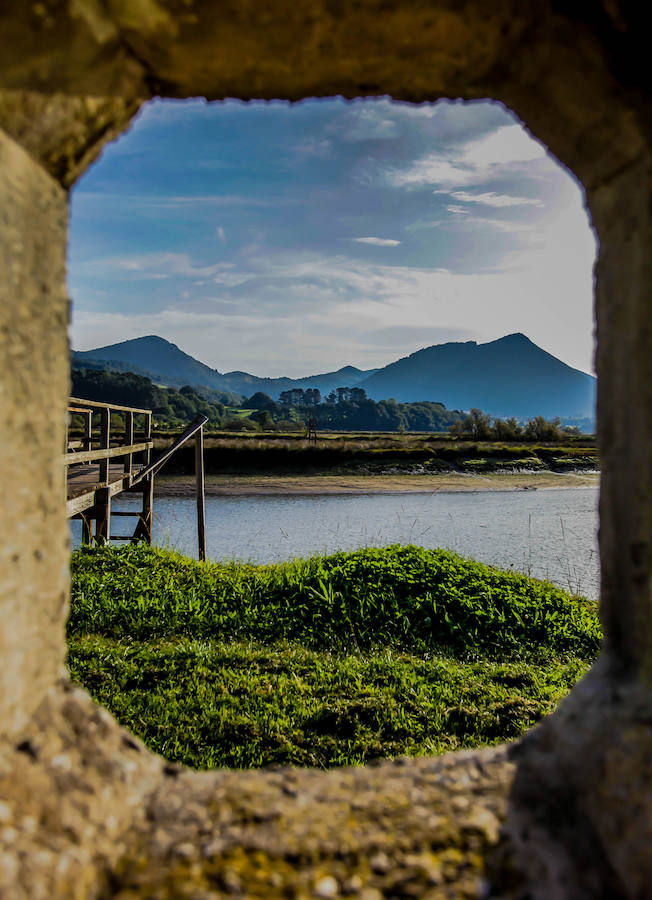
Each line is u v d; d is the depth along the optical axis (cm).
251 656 523
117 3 173
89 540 905
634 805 180
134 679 468
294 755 371
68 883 166
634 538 210
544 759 231
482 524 1762
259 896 174
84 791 196
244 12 181
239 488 2464
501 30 193
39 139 195
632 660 215
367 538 1545
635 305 204
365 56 205
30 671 203
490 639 605
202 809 214
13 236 186
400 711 427
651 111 190
